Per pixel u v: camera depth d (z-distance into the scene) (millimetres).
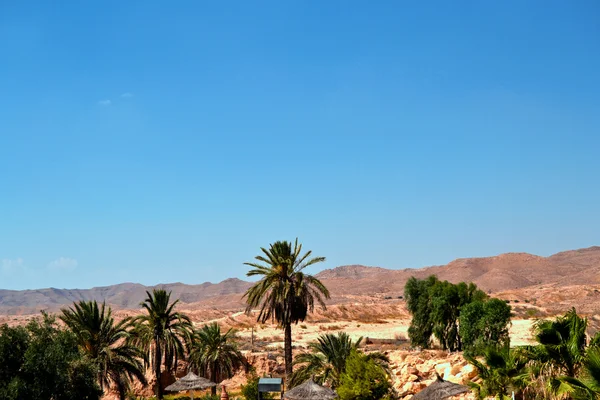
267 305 48594
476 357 38719
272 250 48469
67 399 32500
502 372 26500
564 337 24875
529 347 26500
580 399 21781
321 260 48969
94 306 43938
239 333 118250
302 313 48594
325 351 41250
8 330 31969
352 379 37281
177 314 52125
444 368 38750
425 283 68000
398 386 38688
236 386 61250
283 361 67062
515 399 26219
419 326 65000
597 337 24375
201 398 49656
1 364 30797
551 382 23391
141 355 45562
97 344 43594
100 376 42875
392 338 96312
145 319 51438
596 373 21641
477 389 28109
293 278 48469
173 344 50531
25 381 30422
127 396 51500
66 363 32469
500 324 48438
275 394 49656
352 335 103562
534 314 108938
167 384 58156
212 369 55594
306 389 34531
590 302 124938
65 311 43344
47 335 33969
